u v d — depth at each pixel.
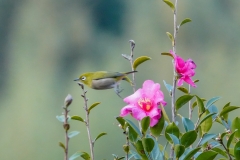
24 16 26.06
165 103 3.77
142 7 23.89
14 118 18.59
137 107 3.74
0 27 26.06
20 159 16.72
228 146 3.71
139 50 21.95
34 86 22.17
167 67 17.92
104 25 25.48
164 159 3.71
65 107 3.39
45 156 15.77
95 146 13.11
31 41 24.84
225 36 20.92
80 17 26.02
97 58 24.00
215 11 21.23
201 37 20.94
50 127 16.89
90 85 6.43
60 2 25.75
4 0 27.02
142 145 3.60
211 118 3.85
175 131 3.62
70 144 13.30
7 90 22.67
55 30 25.27
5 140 17.25
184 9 21.25
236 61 18.56
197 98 3.74
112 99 14.47
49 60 24.67
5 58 25.39
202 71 18.23
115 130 13.44
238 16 21.28
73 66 24.09
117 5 25.19
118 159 3.90
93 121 14.00
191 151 3.46
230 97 16.69
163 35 21.89
